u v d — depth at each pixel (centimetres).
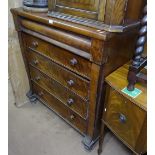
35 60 141
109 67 96
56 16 101
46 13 114
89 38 87
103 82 99
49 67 129
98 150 128
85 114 118
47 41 113
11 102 178
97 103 106
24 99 175
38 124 155
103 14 80
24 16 118
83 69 100
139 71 83
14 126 152
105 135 145
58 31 100
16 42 145
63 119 151
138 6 85
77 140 141
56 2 99
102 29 81
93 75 95
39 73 146
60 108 143
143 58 86
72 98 122
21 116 162
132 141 91
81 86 108
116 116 97
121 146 136
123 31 81
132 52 112
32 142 139
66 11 96
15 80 159
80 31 85
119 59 102
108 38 78
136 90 85
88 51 90
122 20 79
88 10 86
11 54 146
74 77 110
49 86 142
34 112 167
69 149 134
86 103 112
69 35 95
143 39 75
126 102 85
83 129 130
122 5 75
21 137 143
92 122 116
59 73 121
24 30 129
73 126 139
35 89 167
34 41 129
